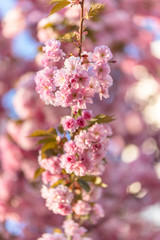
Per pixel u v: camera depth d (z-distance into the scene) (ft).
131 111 23.29
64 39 6.61
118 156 22.84
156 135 23.06
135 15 22.09
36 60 21.12
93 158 6.57
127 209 20.84
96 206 7.83
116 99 22.21
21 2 22.30
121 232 20.20
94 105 21.83
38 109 19.43
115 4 21.67
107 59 6.34
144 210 21.04
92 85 6.22
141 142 23.07
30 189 19.47
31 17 21.27
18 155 19.34
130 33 20.67
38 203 19.34
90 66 6.52
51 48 6.49
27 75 21.08
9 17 22.21
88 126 6.79
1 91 21.15
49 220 19.39
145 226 20.62
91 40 18.44
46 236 7.78
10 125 19.39
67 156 6.55
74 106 6.51
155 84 22.72
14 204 19.03
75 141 6.63
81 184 7.22
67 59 6.14
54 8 6.68
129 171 20.98
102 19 19.62
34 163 19.57
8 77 21.13
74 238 7.75
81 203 7.42
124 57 21.47
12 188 19.04
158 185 20.75
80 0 6.89
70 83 6.08
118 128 22.49
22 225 19.21
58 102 6.27
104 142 6.65
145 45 21.38
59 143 7.12
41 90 6.40
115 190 20.68
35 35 20.92
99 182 7.45
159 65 22.34
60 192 6.94
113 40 19.54
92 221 7.89
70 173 7.25
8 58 21.77
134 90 22.67
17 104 19.38
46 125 19.30
